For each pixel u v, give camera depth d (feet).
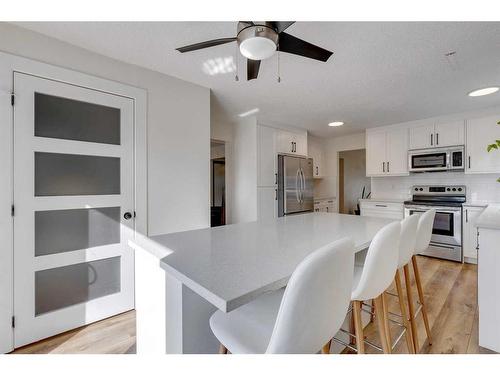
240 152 13.73
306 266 2.08
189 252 3.73
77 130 6.61
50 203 6.21
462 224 11.68
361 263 5.54
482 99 10.27
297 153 15.07
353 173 24.61
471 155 11.73
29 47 5.88
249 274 2.82
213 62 7.41
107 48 6.64
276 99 10.41
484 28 5.67
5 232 5.62
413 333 5.24
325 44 6.31
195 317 3.74
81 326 6.69
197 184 8.95
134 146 7.54
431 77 8.23
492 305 5.58
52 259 6.25
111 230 7.18
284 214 13.80
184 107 8.61
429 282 9.53
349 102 10.69
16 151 5.74
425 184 14.20
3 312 5.59
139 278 4.60
